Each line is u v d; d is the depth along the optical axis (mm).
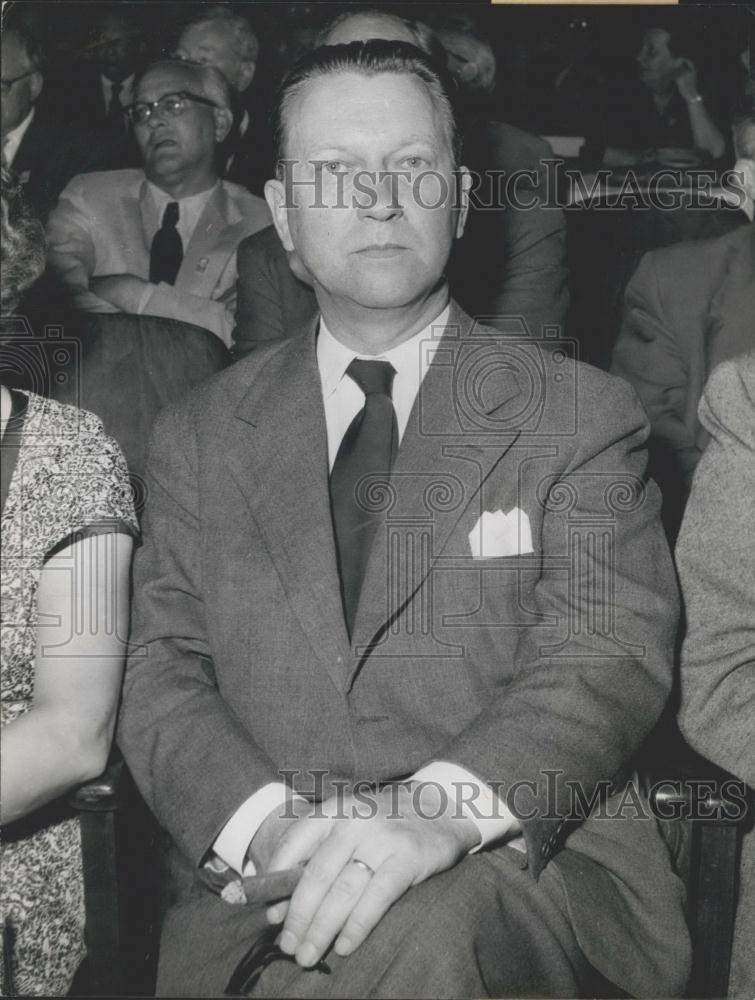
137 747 1195
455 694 1185
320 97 1207
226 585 1225
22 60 1904
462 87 1972
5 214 1258
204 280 1938
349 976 1001
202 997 1046
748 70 1963
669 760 1236
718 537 1236
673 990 1154
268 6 1929
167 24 1938
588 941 1107
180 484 1272
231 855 1126
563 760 1112
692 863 1184
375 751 1182
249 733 1210
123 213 1940
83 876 1136
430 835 1047
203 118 1928
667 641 1197
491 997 1024
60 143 1939
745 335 1949
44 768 1119
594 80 1986
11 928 1181
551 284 1938
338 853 1031
